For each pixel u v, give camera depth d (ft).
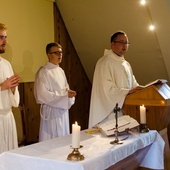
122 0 12.14
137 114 8.05
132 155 6.87
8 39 11.60
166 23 11.69
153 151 7.65
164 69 13.61
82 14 13.71
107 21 13.32
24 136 10.59
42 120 10.89
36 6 12.94
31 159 5.41
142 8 11.88
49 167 5.26
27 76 12.53
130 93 8.17
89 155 5.55
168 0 10.97
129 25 12.86
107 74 8.59
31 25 12.69
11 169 5.64
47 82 10.80
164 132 8.59
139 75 14.58
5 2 11.47
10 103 8.50
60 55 11.23
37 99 10.96
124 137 6.98
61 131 10.84
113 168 6.15
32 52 12.76
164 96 7.77
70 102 11.12
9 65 8.92
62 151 5.81
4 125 8.26
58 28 14.32
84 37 14.64
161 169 7.63
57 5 14.15
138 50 13.47
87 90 16.47
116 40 8.91
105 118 8.36
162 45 12.56
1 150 8.16
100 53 14.89
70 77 15.14
